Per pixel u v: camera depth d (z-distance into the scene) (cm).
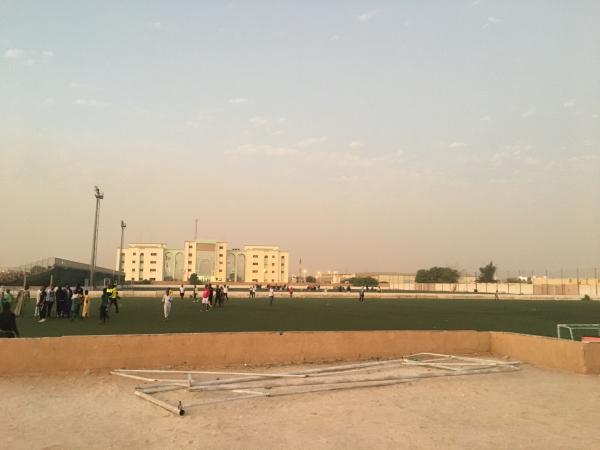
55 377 1220
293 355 1463
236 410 924
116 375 1243
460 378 1278
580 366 1360
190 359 1362
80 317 2616
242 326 2269
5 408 938
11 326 1322
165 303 2631
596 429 822
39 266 6131
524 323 2823
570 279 10431
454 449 713
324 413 909
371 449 709
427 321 2800
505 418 890
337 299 6072
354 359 1527
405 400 1026
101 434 775
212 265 15925
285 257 16838
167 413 898
